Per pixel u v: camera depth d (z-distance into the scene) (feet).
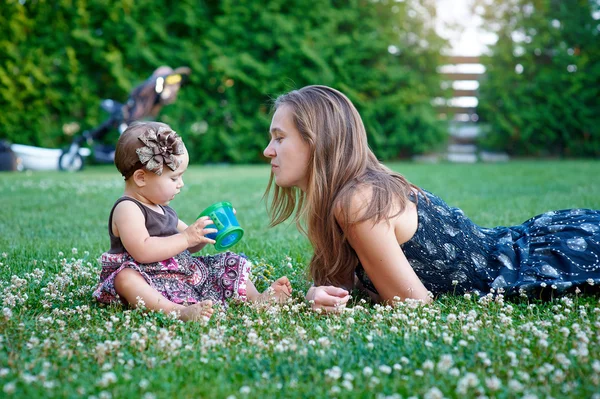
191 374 4.57
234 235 7.12
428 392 4.03
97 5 37.17
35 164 34.09
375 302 7.24
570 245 7.24
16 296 6.68
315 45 38.81
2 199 18.58
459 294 7.24
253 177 27.30
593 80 38.68
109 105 31.78
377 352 4.92
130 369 4.63
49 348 5.05
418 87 40.01
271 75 38.93
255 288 7.40
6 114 36.22
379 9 40.11
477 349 4.96
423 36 40.01
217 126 39.37
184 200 18.06
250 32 39.50
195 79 38.42
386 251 6.56
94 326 5.90
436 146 41.04
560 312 6.14
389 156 40.91
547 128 39.65
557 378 4.30
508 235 7.88
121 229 6.74
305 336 5.42
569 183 22.38
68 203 17.71
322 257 7.24
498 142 40.73
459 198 17.87
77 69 37.24
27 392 4.12
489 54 39.93
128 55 37.68
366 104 39.22
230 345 5.31
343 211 6.57
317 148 6.82
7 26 35.81
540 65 40.11
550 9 39.45
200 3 39.14
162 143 6.85
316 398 4.07
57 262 8.98
